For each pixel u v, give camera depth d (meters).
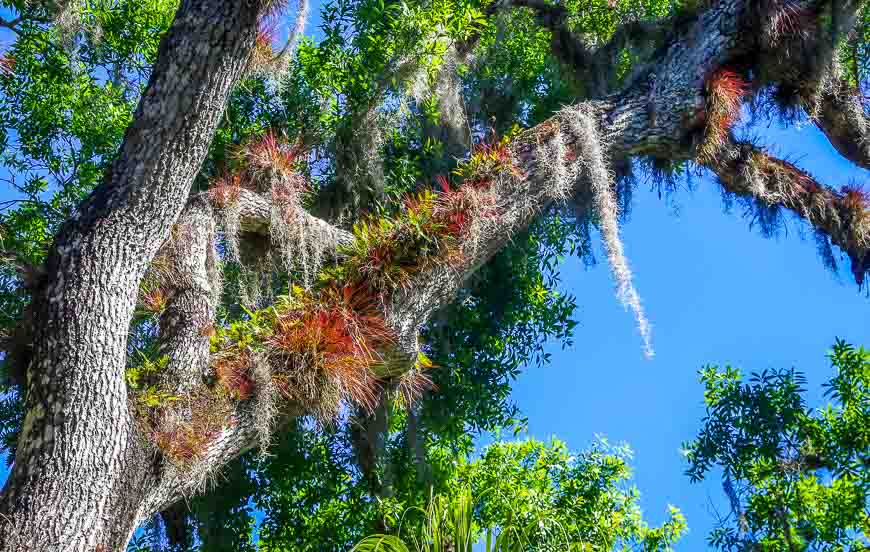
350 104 10.16
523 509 9.94
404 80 9.96
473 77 11.99
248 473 10.68
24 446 5.77
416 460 10.38
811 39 9.82
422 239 7.82
